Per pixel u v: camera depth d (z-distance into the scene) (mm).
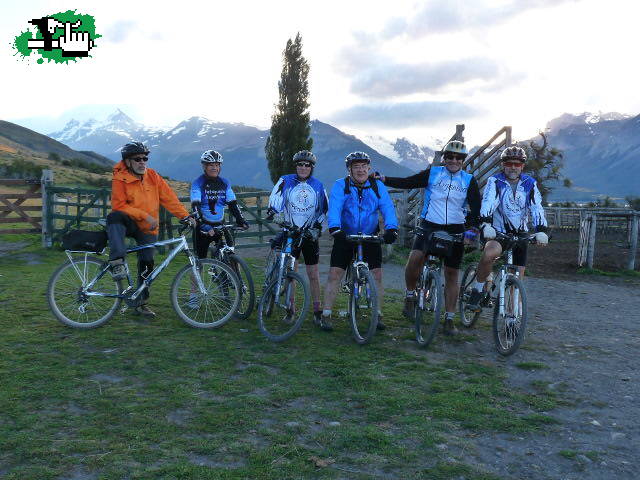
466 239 5336
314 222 5938
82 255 5789
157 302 6855
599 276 11578
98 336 5230
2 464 2809
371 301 5164
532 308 7750
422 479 2797
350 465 2914
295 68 37906
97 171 144625
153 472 2758
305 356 4836
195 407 3619
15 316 5906
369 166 5676
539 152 32562
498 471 2930
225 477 2734
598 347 5531
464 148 5582
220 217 6520
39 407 3531
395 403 3781
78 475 2721
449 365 4719
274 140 38344
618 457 3129
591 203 37781
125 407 3564
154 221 5770
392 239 5523
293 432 3285
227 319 5684
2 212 12484
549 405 3869
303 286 5293
